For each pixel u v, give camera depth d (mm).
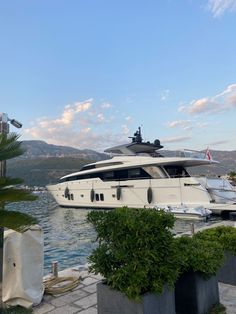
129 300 3504
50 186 33969
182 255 4227
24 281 4809
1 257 4891
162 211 3920
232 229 6230
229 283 5574
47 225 21688
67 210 30125
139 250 3604
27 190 4758
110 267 3844
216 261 4520
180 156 25328
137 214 3836
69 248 13789
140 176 25719
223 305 4586
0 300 4766
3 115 6059
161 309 3586
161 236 3711
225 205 20469
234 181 42531
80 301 4988
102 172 28484
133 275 3475
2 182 4672
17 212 4637
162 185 23500
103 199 27406
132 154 27484
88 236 16891
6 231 5156
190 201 22000
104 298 3736
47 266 10617
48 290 5375
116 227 3771
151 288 3611
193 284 4305
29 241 5027
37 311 4641
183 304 4363
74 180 31578
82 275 6395
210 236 5965
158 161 24719
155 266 3619
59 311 4609
